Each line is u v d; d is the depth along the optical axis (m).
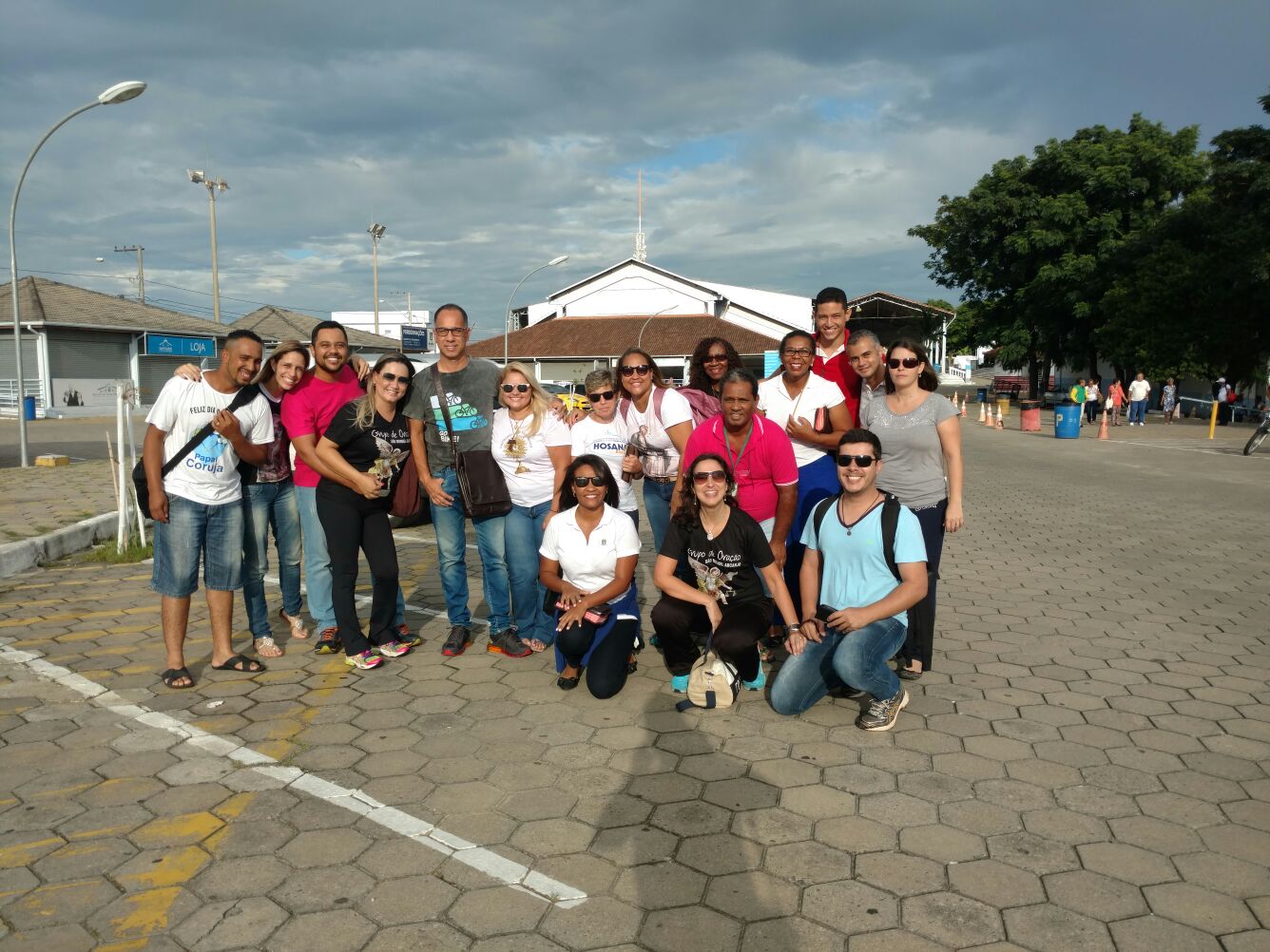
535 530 5.20
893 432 4.66
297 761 3.75
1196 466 15.69
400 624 5.40
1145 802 3.36
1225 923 2.63
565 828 3.20
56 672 4.84
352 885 2.85
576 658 4.57
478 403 5.13
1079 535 9.09
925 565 4.03
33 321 33.91
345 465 4.70
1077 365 40.53
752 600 4.54
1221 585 6.85
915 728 4.09
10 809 3.33
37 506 9.88
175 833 3.16
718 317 56.16
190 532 4.57
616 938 2.58
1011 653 5.19
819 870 2.92
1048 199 38.62
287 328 48.22
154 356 38.69
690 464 4.82
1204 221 29.61
